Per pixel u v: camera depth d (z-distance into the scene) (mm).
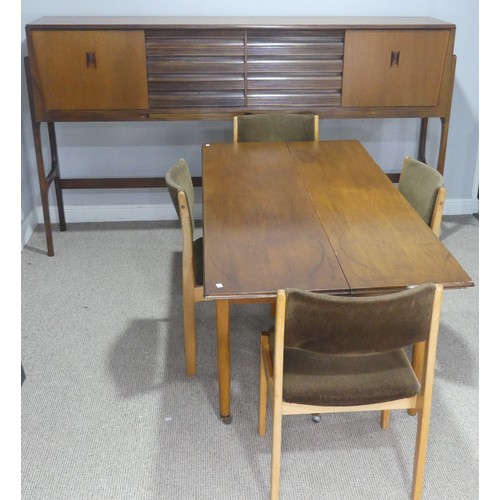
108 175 3635
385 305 1518
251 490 1962
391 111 3100
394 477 2014
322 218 2105
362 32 2920
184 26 2867
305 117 2957
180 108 3039
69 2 3217
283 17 3256
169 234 3615
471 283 1733
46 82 2955
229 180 2420
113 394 2363
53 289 3053
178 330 2750
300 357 1841
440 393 2361
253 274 1763
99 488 1963
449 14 3352
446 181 3797
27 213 3566
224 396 2176
